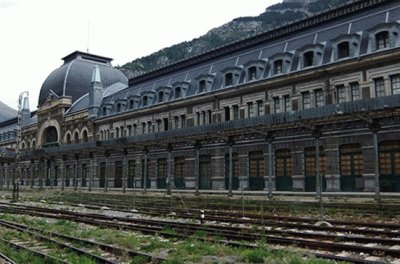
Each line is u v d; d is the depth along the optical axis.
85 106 67.38
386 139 30.83
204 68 50.59
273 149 38.50
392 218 19.98
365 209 22.78
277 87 39.31
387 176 30.77
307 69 36.31
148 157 53.25
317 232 15.74
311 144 35.50
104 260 11.45
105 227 19.52
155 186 51.66
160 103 52.09
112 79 78.31
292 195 33.38
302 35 40.41
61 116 72.31
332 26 37.84
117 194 43.28
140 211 27.05
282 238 13.81
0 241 15.78
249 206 26.81
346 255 11.54
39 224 21.11
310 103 36.53
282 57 39.09
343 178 33.34
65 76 74.69
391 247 12.44
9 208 31.25
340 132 33.53
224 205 28.05
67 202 37.41
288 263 10.63
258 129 31.52
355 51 33.72
